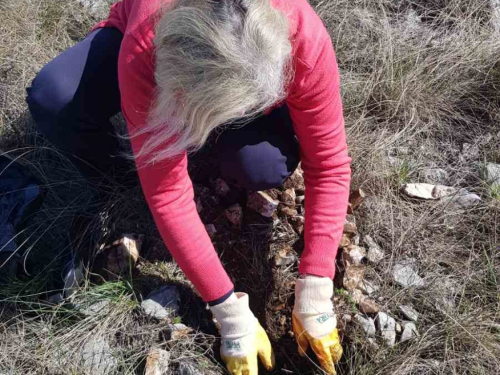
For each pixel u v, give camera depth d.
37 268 1.79
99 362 1.59
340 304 1.65
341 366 1.58
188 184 1.41
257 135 1.58
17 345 1.64
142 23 1.19
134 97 1.23
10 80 2.17
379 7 2.39
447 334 1.58
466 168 1.96
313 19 1.24
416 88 2.07
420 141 2.04
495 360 1.54
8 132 2.07
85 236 1.80
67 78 1.59
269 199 1.80
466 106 2.12
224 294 1.46
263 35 1.00
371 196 1.88
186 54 1.00
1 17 2.31
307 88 1.29
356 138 1.99
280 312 1.69
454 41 2.22
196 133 1.09
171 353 1.59
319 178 1.49
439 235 1.81
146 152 1.26
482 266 1.74
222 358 1.53
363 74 2.18
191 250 1.41
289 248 1.77
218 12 1.00
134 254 1.74
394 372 1.53
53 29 2.34
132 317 1.67
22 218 1.77
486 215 1.82
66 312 1.68
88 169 1.84
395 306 1.66
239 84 1.00
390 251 1.79
